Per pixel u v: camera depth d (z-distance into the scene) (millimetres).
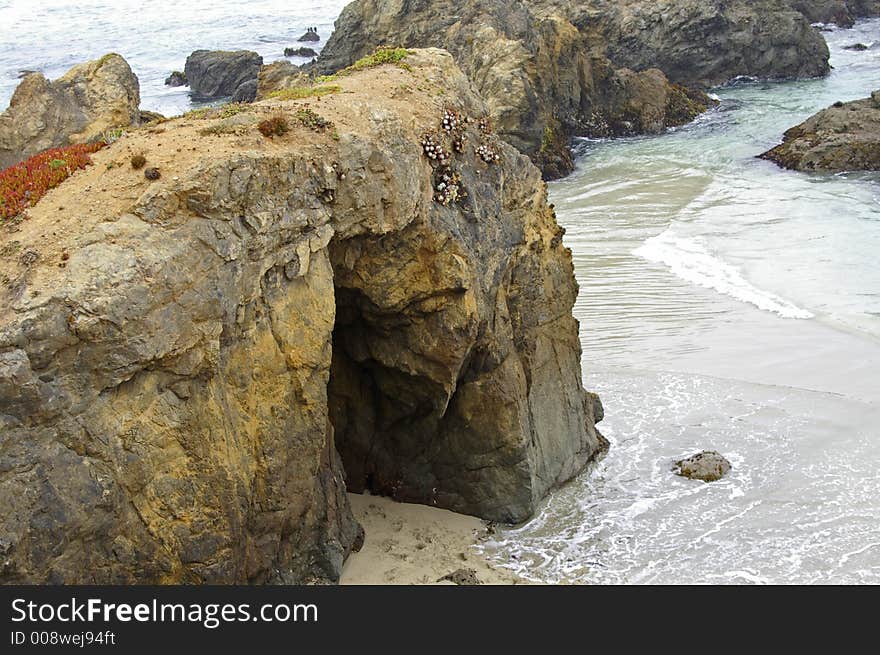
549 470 21766
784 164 50281
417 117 19328
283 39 89438
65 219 14297
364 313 19219
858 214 41281
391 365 19672
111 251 13602
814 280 34156
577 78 59562
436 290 18797
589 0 73438
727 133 58844
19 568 12352
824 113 54219
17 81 72438
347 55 65188
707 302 32719
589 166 53438
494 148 21125
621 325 31203
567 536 19984
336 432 21125
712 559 18938
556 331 22547
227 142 15992
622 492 21781
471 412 20312
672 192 46625
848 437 23719
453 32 58250
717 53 71938
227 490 14758
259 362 15539
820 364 28047
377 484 21250
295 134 16844
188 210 14469
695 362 28484
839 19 88625
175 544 14227
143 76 75750
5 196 15414
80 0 107125
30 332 12484
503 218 20969
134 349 13352
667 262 36594
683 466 22438
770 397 26062
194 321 14188
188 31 92875
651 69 64562
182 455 14258
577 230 41312
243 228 15055
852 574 18203
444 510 20812
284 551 16500
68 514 12773
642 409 25750
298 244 16109
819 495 21172
